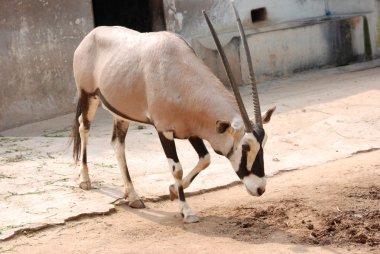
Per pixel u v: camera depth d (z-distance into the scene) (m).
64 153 8.84
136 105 6.48
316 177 7.72
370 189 7.20
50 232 6.19
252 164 5.78
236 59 12.96
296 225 6.16
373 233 5.93
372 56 14.73
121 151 6.96
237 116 6.00
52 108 11.42
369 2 14.62
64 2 11.47
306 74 13.71
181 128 6.25
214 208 6.77
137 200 6.86
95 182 7.57
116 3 13.84
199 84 6.12
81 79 7.18
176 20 12.70
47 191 7.23
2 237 5.97
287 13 14.39
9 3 10.84
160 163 8.40
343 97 11.10
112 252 5.63
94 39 7.09
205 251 5.55
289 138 9.34
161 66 6.19
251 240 5.81
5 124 10.85
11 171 7.96
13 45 10.92
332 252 5.47
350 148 8.94
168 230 6.16
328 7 15.10
